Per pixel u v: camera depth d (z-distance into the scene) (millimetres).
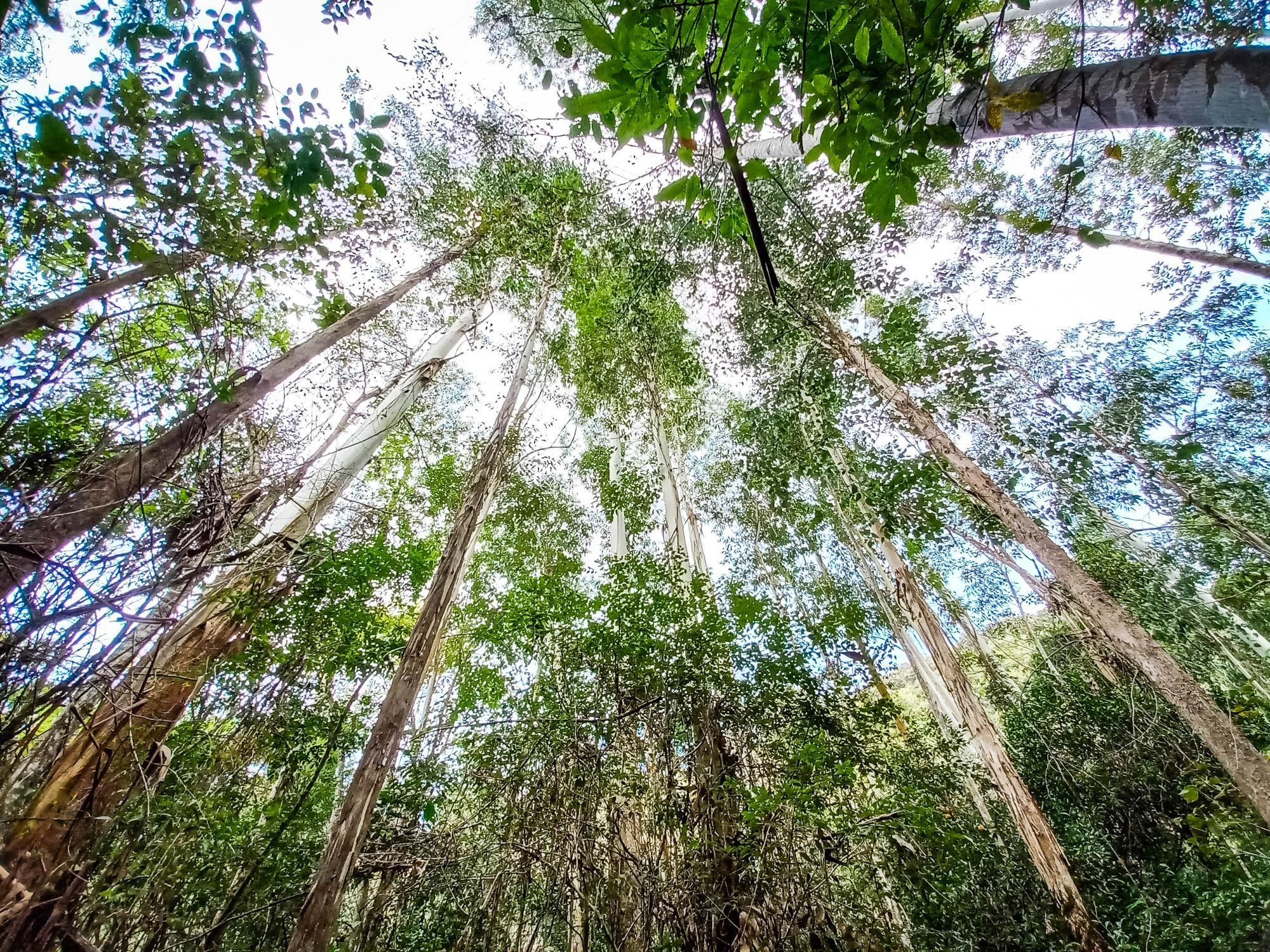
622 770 4047
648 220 7320
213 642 4195
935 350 6434
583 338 8719
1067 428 6211
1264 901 4367
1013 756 7199
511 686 5230
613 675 4566
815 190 7035
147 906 3369
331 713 4801
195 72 2154
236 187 2887
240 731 4316
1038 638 8906
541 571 8789
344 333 5109
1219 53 1574
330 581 4875
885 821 3910
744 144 1607
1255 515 6680
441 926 3988
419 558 5684
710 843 3605
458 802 4734
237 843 3867
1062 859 4754
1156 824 5887
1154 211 7891
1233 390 7238
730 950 3270
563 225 7664
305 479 5059
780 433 7141
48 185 2408
